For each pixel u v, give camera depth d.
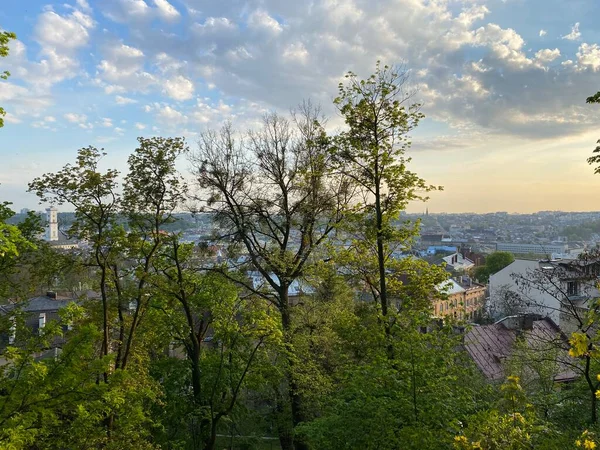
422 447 9.70
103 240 17.84
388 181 18.56
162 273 22.47
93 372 12.03
